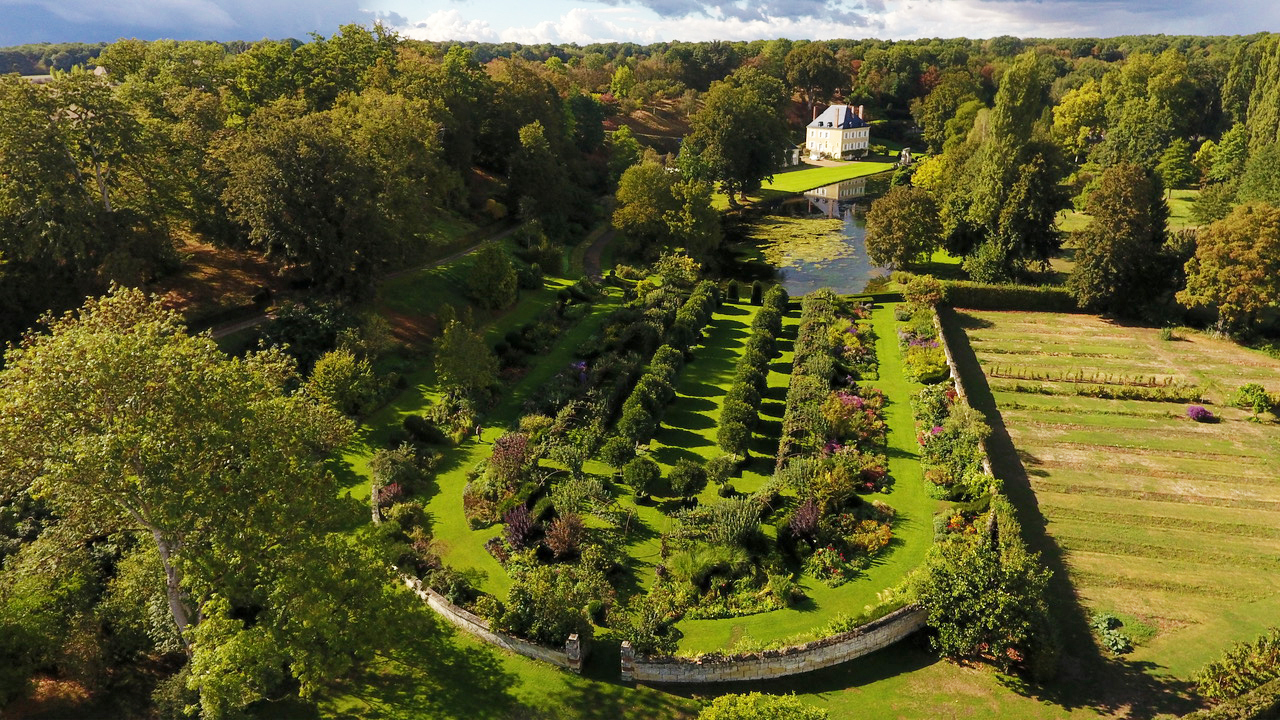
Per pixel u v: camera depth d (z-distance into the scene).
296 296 60.31
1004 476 46.06
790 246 104.75
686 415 52.84
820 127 179.62
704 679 30.19
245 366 33.31
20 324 48.53
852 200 136.12
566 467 44.62
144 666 30.83
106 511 26.89
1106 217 70.19
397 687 29.84
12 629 28.14
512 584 34.94
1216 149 125.19
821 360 56.66
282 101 65.88
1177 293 67.31
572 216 103.44
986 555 32.25
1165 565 38.31
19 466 25.81
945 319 73.88
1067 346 66.50
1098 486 44.94
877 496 42.94
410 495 42.66
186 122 61.97
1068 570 37.91
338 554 28.28
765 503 40.81
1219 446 49.44
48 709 28.39
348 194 57.50
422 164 72.12
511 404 52.91
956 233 87.62
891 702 29.66
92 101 52.22
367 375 49.88
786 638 32.38
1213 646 32.84
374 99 74.00
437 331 63.91
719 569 35.81
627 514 40.84
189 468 26.64
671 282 77.19
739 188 129.50
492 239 86.56
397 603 28.97
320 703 29.06
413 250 67.44
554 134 106.50
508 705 29.08
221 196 57.50
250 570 28.56
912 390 56.41
